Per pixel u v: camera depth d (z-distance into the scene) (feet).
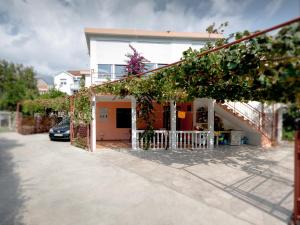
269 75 11.90
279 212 12.71
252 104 38.58
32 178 19.29
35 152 31.83
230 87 21.67
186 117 44.75
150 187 16.92
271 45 10.30
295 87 11.04
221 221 11.62
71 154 30.35
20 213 12.53
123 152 31.83
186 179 18.98
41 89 148.97
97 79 45.93
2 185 17.42
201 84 20.58
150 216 12.16
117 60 47.03
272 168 22.74
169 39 48.88
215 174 20.54
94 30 45.55
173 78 18.99
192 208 13.20
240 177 19.58
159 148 34.53
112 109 46.11
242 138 39.81
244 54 12.55
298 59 9.67
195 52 15.96
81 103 34.81
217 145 37.60
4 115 75.15
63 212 12.66
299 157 10.95
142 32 47.14
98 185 17.40
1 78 131.23
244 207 13.38
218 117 41.22
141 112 34.35
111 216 12.16
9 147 36.27
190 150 33.45
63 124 47.19
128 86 28.71
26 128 57.16
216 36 46.52
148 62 47.91
